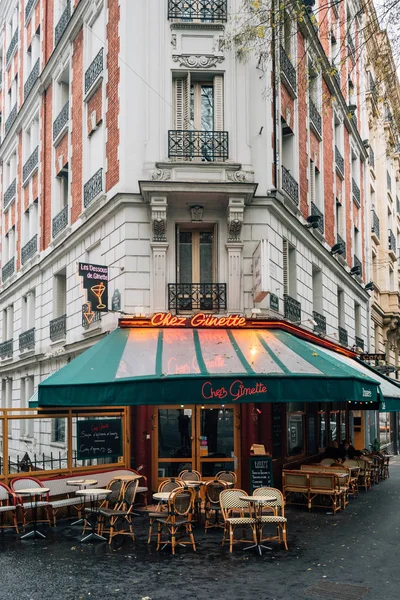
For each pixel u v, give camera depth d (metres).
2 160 30.02
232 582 8.03
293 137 17.62
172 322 13.49
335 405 21.27
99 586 7.84
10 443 23.84
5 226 28.91
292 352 12.50
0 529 11.06
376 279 33.19
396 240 38.66
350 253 25.11
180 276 14.71
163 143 14.41
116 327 13.98
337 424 21.52
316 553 9.55
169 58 14.75
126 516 10.76
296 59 18.11
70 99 19.02
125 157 14.34
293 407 16.53
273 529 11.44
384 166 34.44
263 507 10.86
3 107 30.25
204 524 11.60
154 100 14.55
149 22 14.84
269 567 8.76
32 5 24.97
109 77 15.70
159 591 7.66
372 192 33.38
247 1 13.38
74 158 18.34
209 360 11.74
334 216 22.52
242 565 8.85
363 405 20.48
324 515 12.92
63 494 12.23
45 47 22.50
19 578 8.18
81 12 17.89
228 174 14.20
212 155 14.48
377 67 11.14
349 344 23.97
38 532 10.52
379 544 10.19
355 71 27.58
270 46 14.30
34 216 23.88
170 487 11.14
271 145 15.31
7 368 26.16
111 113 15.41
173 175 14.04
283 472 13.87
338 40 23.50
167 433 13.91
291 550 9.77
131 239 14.14
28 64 25.77
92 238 16.22
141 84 14.65
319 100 20.83
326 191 21.50
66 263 18.66
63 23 20.06
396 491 16.88
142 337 13.07
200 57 14.79
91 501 10.95
